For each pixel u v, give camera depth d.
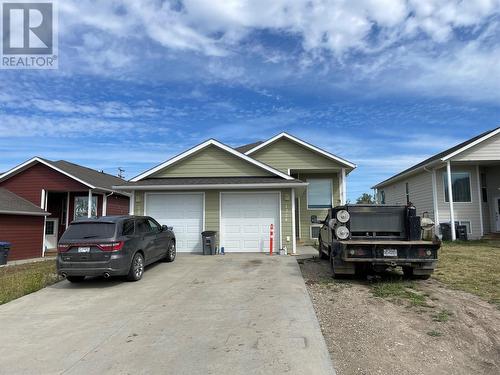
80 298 7.93
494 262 11.20
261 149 19.45
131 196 14.95
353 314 6.33
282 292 7.89
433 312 6.33
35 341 5.48
